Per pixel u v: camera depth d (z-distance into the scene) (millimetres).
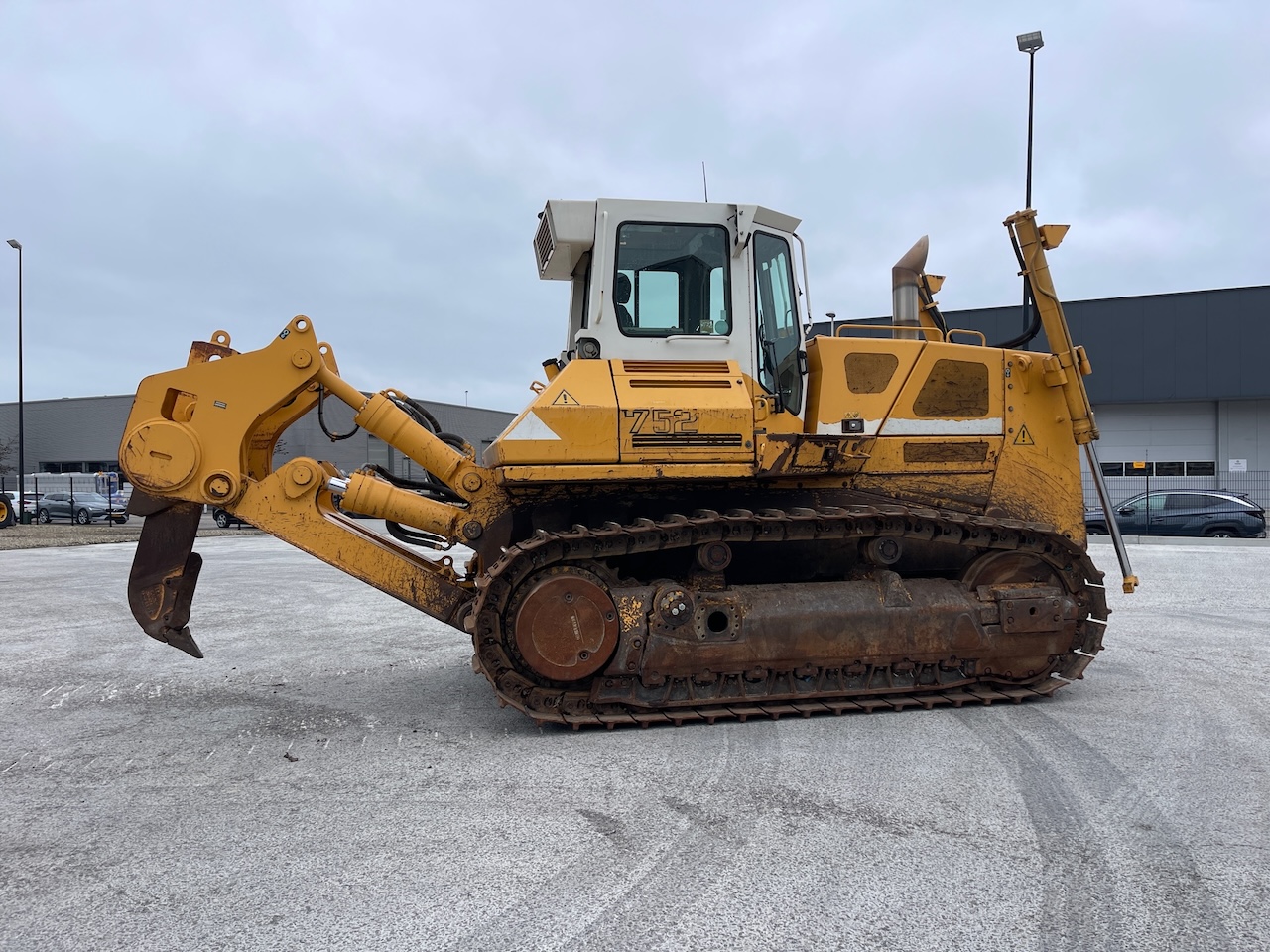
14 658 6930
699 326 5340
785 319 5637
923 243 6086
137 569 5020
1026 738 4520
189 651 5094
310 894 2883
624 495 5312
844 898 2805
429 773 4121
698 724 4840
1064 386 5703
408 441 5266
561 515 5281
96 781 4062
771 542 5273
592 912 2736
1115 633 7574
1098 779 3891
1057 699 5316
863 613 5000
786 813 3533
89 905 2826
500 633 4773
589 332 5203
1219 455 31062
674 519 4777
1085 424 5637
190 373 5008
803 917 2688
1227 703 5219
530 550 4699
